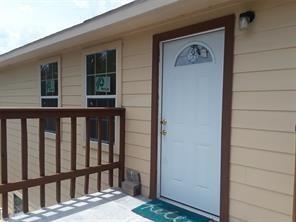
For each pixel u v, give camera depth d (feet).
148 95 12.59
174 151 11.66
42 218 9.81
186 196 11.21
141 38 12.91
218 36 10.02
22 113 9.93
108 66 14.90
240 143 9.23
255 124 8.84
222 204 9.67
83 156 16.72
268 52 8.52
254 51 8.84
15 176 26.32
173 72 11.62
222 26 9.66
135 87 13.26
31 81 23.04
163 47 12.00
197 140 10.80
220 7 9.73
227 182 9.52
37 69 21.88
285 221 8.14
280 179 8.26
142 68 12.89
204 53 10.49
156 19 11.34
